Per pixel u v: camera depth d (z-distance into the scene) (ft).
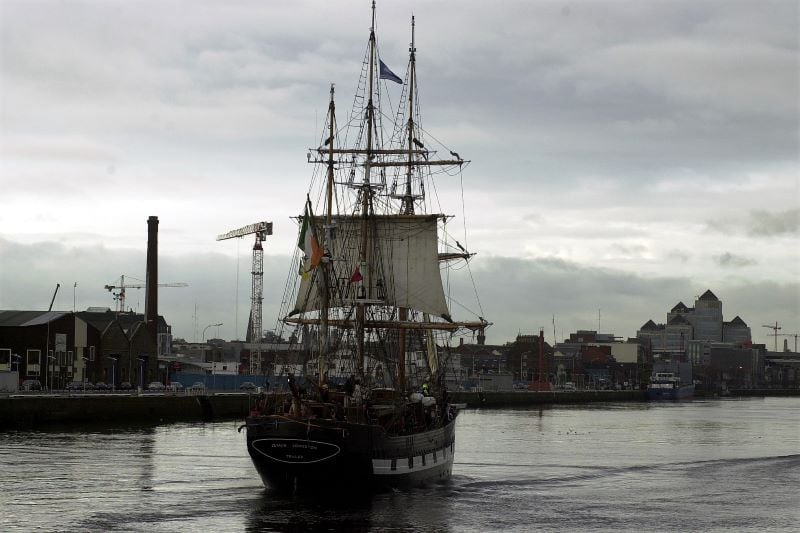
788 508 292.20
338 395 295.48
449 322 387.75
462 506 280.10
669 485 337.52
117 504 269.03
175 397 561.02
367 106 367.45
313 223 306.55
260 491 289.94
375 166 377.50
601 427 639.76
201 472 328.08
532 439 522.88
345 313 338.75
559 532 252.83
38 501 271.90
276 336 351.67
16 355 633.61
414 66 428.97
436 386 374.02
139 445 407.44
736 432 604.49
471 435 547.49
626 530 257.75
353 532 242.17
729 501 303.89
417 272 390.83
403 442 292.81
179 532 238.68
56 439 424.87
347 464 271.08
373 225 367.25
